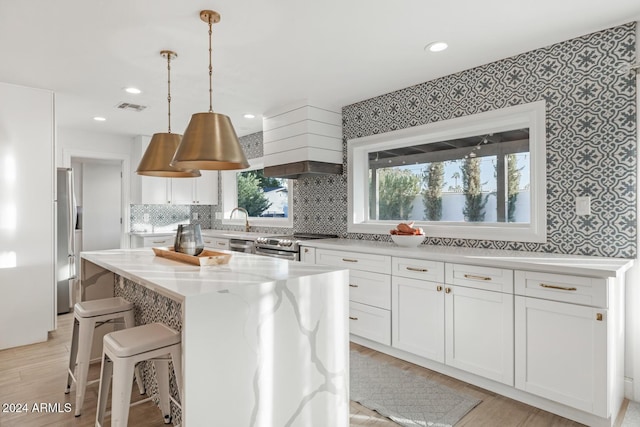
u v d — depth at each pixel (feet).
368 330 10.02
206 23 7.15
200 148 5.59
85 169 20.56
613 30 7.47
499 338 7.39
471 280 7.83
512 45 8.29
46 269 10.80
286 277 5.41
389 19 7.10
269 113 13.71
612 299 6.25
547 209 8.38
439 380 8.32
